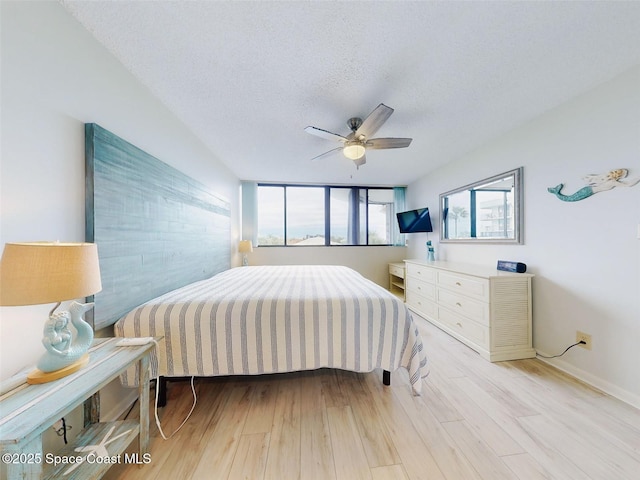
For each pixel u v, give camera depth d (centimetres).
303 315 160
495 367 206
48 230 114
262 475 111
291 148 305
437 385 180
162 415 150
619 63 157
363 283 224
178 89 188
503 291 221
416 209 440
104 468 96
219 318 154
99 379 92
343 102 203
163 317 152
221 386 181
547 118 216
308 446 127
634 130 160
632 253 161
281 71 166
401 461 117
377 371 203
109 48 147
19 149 102
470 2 117
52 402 79
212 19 127
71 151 125
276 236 491
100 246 136
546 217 217
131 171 161
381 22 128
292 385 182
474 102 203
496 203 273
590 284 184
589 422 142
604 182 175
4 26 98
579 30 132
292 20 127
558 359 205
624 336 164
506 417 146
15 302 80
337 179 460
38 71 110
